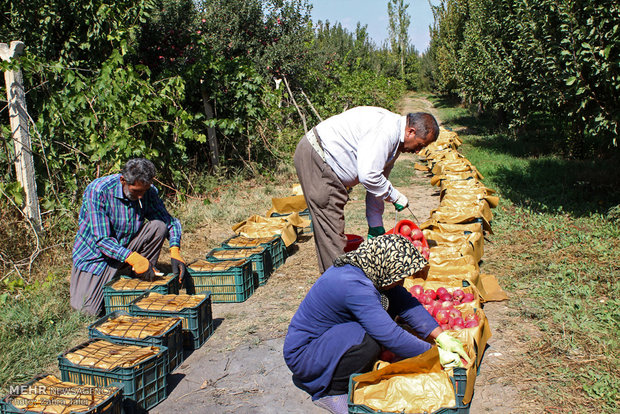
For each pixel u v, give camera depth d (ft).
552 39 25.08
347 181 13.84
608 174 31.60
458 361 10.09
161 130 28.58
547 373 11.53
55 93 22.67
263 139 37.70
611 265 17.60
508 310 14.98
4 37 27.78
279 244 20.36
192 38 34.60
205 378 12.31
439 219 21.12
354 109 13.78
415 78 188.96
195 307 13.50
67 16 28.55
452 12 93.86
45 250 19.93
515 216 24.91
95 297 15.34
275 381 12.01
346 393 10.66
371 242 9.95
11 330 14.14
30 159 20.13
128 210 15.47
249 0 42.42
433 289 14.87
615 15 21.71
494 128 66.44
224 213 27.73
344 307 10.07
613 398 10.39
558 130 42.55
